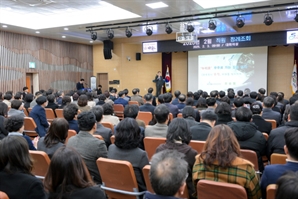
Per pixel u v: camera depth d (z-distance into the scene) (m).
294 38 10.06
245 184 1.80
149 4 7.44
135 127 2.39
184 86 13.72
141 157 2.34
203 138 3.10
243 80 12.07
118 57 13.90
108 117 4.49
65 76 13.67
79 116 2.64
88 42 14.12
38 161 2.41
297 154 1.73
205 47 11.69
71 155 1.42
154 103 8.59
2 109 3.98
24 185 1.59
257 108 3.78
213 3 7.66
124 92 8.46
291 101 5.67
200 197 1.84
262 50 11.65
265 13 8.62
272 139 2.84
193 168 2.02
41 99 4.95
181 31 9.16
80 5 8.47
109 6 8.64
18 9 8.92
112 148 2.46
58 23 10.19
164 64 14.05
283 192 0.94
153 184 1.28
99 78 15.05
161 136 3.33
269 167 1.86
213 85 12.66
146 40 12.93
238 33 11.05
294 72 11.32
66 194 1.38
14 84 11.39
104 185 2.39
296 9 7.70
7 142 1.65
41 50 12.51
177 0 7.06
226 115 3.62
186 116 3.81
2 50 10.92
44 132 4.91
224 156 1.83
